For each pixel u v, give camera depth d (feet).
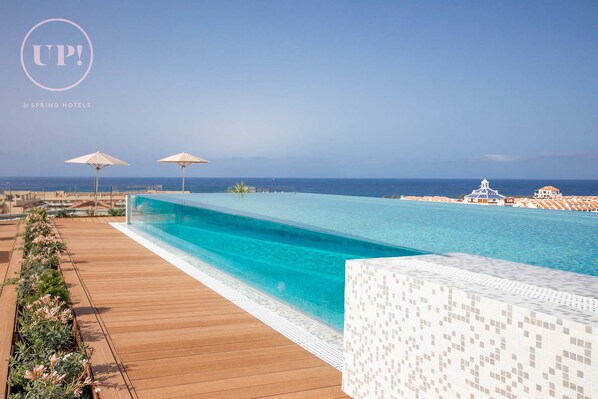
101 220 43.24
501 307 5.21
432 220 26.45
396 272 6.93
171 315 13.34
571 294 5.56
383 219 26.94
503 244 18.56
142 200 37.06
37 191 55.62
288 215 29.09
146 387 8.38
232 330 12.04
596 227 23.76
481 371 5.47
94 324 12.17
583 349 4.37
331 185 395.55
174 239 29.19
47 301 11.60
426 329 6.31
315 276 14.47
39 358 8.72
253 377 8.95
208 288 17.31
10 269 19.77
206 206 25.67
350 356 8.06
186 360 9.78
